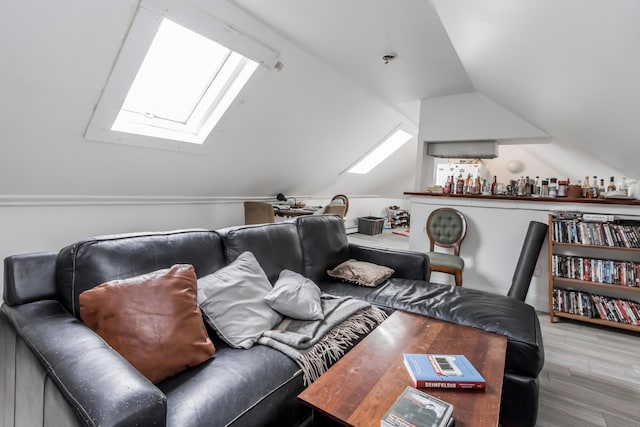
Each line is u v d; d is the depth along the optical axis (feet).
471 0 4.71
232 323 4.56
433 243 11.18
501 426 5.05
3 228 8.13
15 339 3.46
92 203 9.62
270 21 7.39
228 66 8.57
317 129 12.84
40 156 7.64
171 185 11.14
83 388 2.45
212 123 9.68
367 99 12.64
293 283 5.65
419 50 8.23
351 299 5.99
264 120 10.72
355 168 19.13
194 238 5.26
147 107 8.93
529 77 6.88
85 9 5.59
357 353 4.11
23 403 3.23
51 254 4.32
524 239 10.12
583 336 8.18
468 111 11.79
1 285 8.18
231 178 12.78
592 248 9.16
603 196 9.39
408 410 2.89
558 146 12.06
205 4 6.43
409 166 23.52
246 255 5.67
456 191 11.54
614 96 5.43
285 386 3.73
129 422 2.24
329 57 9.15
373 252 8.20
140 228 10.93
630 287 8.38
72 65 6.29
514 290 9.45
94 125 7.66
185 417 2.93
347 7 6.51
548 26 4.48
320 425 3.47
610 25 3.73
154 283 4.04
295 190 16.98
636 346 7.71
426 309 5.75
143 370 3.45
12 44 5.51
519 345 4.82
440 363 3.71
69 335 3.21
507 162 19.24
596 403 5.63
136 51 6.61
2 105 6.25
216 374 3.62
